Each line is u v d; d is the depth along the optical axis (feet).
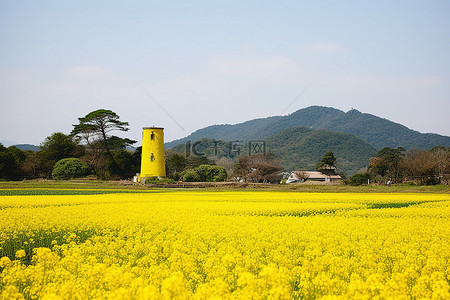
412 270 39.34
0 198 136.87
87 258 45.75
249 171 334.85
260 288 33.55
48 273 39.09
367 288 32.96
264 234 62.95
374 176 311.88
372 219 83.20
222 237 62.49
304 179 347.56
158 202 128.36
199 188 216.95
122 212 94.84
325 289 34.99
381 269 44.09
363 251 51.39
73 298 33.24
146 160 264.72
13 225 70.74
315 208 109.81
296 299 38.04
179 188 217.15
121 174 304.91
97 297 34.50
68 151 316.81
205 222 77.10
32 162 299.79
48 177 298.97
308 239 60.49
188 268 42.75
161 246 55.47
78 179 273.95
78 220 78.95
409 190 199.82
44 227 72.64
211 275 40.91
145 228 71.31
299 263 49.24
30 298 38.22
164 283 29.04
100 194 164.55
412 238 60.64
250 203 124.98
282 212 101.60
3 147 295.28
